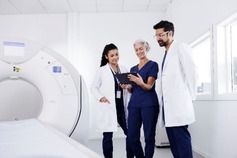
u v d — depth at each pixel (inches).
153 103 80.7
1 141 25.8
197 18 115.5
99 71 97.9
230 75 97.0
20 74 45.4
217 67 97.4
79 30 175.2
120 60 173.3
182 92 72.1
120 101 94.7
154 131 81.1
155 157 107.6
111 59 94.7
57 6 164.7
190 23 125.1
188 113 71.5
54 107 45.8
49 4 161.2
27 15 175.5
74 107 46.8
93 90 97.2
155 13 177.0
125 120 95.0
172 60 73.9
